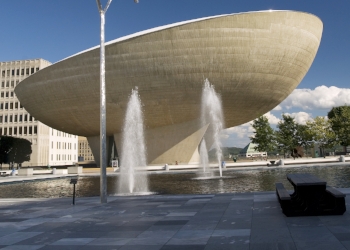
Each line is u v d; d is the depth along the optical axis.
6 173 35.94
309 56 31.22
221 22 27.30
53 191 17.38
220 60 28.47
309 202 6.46
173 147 35.41
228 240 4.91
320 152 46.12
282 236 4.98
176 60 28.62
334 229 5.27
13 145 58.03
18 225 6.89
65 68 31.86
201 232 5.52
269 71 29.86
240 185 16.36
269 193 10.24
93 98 32.53
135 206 8.96
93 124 36.72
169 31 27.64
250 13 27.23
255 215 6.80
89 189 17.66
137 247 4.75
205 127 34.62
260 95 31.88
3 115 74.06
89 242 5.17
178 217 7.03
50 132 75.44
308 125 42.94
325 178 18.11
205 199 9.65
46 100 35.03
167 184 18.19
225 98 31.31
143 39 28.23
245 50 28.19
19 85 36.94
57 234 5.88
